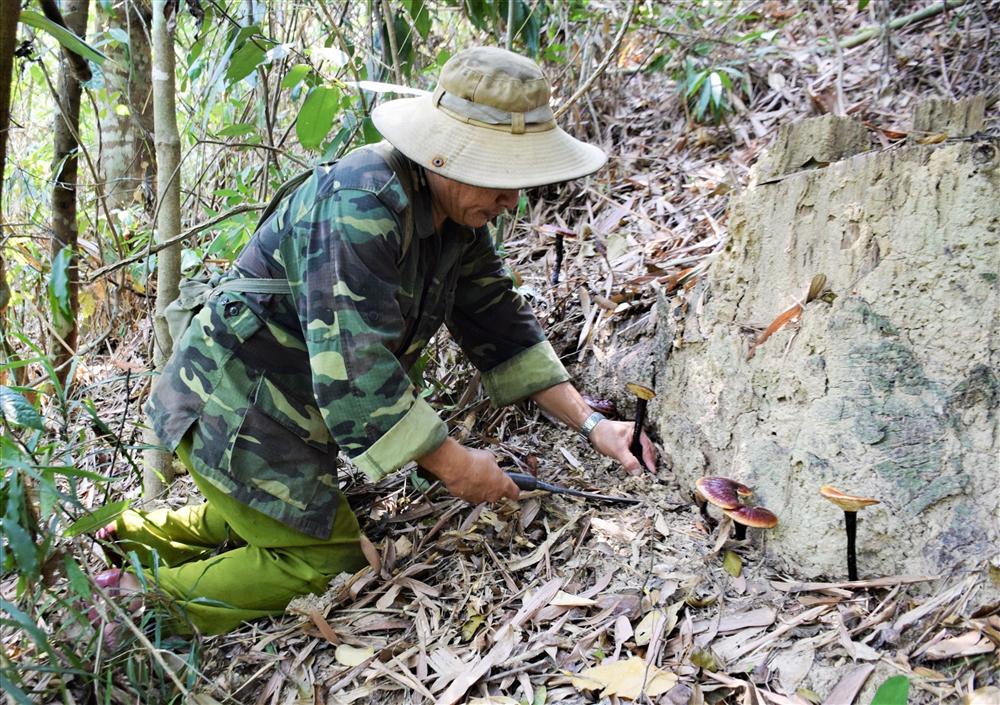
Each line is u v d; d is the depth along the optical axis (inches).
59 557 71.3
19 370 105.7
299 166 135.3
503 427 106.1
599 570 80.7
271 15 131.3
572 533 86.4
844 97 140.3
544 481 96.7
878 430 73.8
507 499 91.6
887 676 63.6
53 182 104.9
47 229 102.8
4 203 151.7
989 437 70.1
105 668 71.5
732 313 85.8
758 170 85.8
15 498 64.1
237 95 156.2
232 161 151.6
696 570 79.1
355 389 73.2
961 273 71.6
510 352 94.6
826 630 69.4
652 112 156.9
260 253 80.2
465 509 93.0
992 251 70.3
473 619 77.7
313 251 74.1
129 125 144.5
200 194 142.7
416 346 86.3
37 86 175.6
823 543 75.5
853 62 147.9
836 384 76.4
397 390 74.7
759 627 71.6
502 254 121.7
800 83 149.6
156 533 90.6
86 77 98.6
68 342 106.3
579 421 94.6
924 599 69.4
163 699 72.0
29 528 67.7
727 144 142.3
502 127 69.2
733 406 84.4
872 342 75.1
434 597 81.7
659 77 163.9
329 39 119.2
